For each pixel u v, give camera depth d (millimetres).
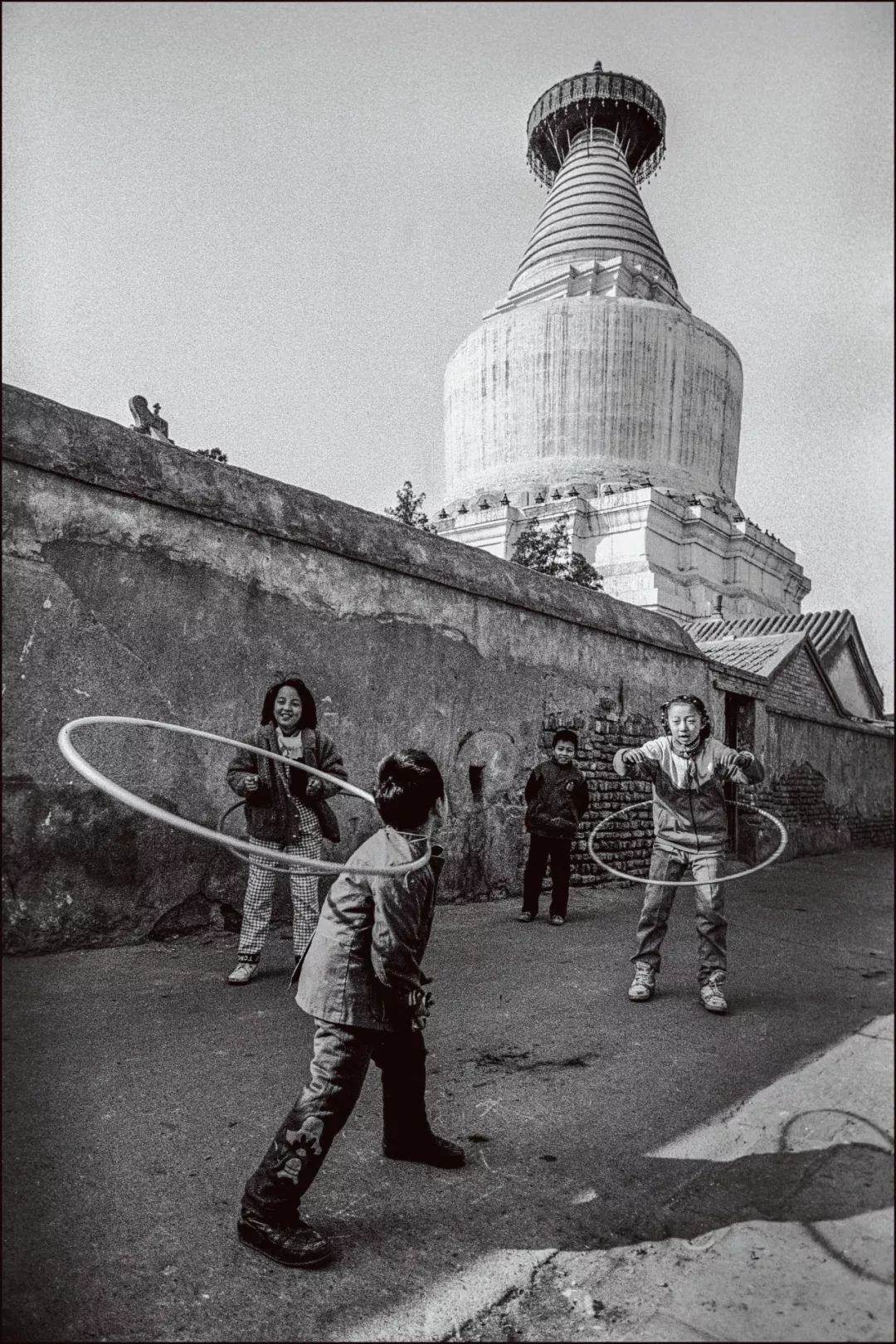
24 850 4895
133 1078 3414
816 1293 1748
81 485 5262
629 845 9773
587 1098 3453
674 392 29828
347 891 2645
